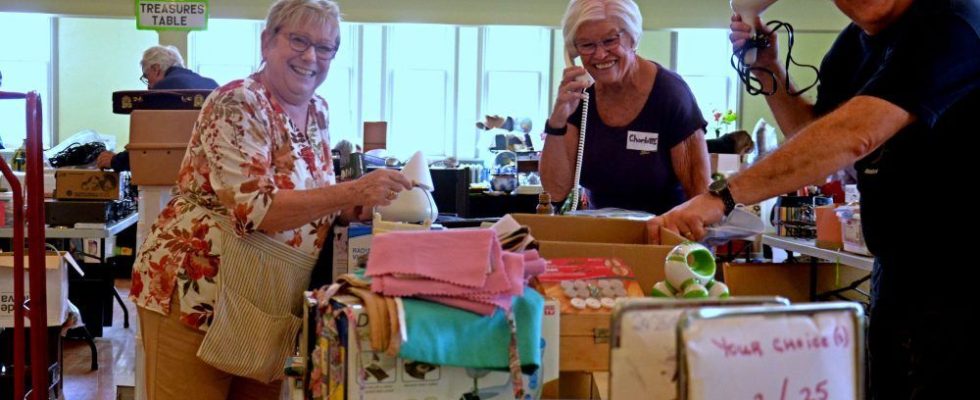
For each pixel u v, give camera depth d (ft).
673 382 2.93
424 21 28.84
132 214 16.22
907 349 5.45
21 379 8.09
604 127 7.86
